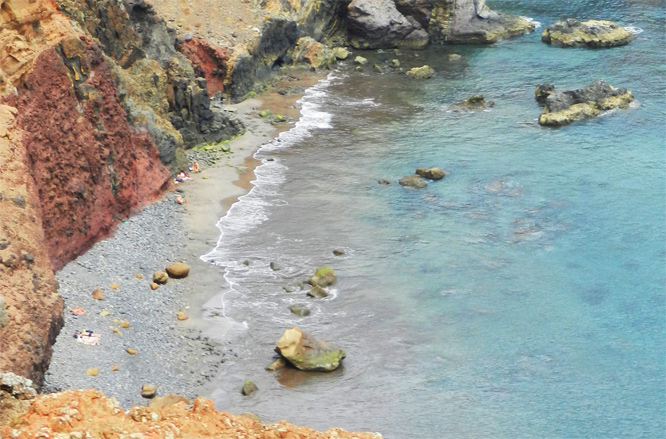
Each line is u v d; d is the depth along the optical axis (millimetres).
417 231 68750
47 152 59312
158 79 76500
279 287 61562
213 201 72062
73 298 56312
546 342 56375
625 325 57844
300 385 52438
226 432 38250
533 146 82938
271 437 38469
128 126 68375
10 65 58469
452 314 59000
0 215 51125
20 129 56625
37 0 61219
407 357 55000
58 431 35312
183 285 60875
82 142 62469
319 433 39281
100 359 51375
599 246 66562
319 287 60781
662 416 50188
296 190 74688
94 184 63531
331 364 53656
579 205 72312
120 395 49219
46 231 57969
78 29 65750
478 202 73000
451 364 54406
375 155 81375
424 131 86438
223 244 66312
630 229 68750
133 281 60094
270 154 81000
